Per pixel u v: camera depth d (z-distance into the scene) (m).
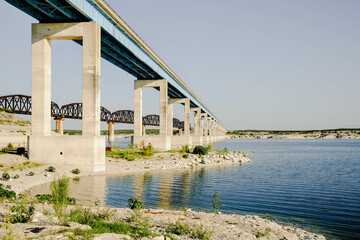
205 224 15.59
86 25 35.22
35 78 35.81
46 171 32.34
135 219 14.40
